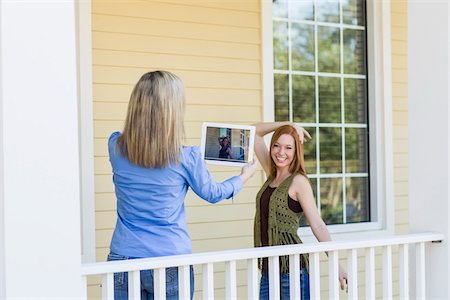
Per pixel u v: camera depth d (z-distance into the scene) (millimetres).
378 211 5094
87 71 4043
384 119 5094
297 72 4844
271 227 3330
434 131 3352
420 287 3295
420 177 3414
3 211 2230
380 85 5090
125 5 4180
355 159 5094
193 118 4375
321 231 3260
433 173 3361
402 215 5195
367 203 5137
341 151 5031
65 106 2303
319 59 4941
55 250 2295
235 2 4539
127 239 2711
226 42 4500
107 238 4141
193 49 4387
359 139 5109
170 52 4316
